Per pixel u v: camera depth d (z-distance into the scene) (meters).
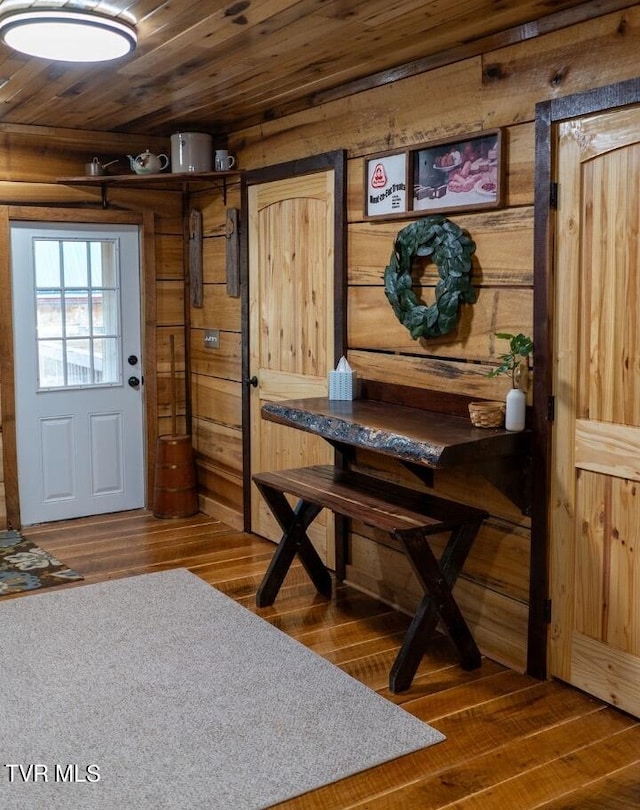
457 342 3.38
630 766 2.55
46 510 5.18
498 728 2.77
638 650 2.77
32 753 2.58
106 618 3.62
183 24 2.90
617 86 2.63
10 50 3.20
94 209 5.09
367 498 3.39
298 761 2.55
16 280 4.94
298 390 4.42
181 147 4.82
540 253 2.95
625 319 2.70
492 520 3.29
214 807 2.33
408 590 3.74
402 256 3.52
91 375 5.27
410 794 2.41
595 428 2.83
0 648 3.31
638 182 2.63
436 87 3.37
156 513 5.32
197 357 5.41
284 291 4.48
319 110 4.06
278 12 2.79
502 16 2.87
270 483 3.65
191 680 3.06
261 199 4.60
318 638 3.47
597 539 2.87
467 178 3.25
